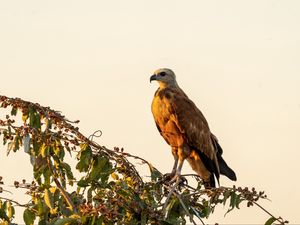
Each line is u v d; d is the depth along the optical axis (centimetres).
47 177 1054
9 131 1038
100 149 1083
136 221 1002
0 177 1026
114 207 978
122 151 1093
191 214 1086
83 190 1065
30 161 1055
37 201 1023
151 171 1124
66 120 1072
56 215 1047
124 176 1091
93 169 1052
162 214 1021
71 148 1071
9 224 1027
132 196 1013
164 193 1158
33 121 1049
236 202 1001
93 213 956
